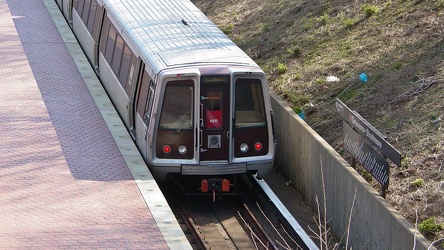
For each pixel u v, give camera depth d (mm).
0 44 32031
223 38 24250
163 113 21469
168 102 21406
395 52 25891
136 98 23531
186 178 22797
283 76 27438
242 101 21734
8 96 26609
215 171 21656
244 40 31438
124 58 25312
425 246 16062
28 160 21984
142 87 22953
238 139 21797
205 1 37656
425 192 19406
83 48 31859
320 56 27734
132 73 24047
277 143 24797
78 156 22312
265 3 33938
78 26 32781
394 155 18344
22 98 26500
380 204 18031
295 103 25672
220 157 21703
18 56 30703
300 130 22812
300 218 21766
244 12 34188
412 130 21797
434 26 26172
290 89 26469
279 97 25578
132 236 18031
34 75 28734
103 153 22547
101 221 18688
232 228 21312
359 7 29625
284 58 28625
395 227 17328
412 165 20594
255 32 31719
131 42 24578
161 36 24109
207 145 21578
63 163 21844
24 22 35281
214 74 21266
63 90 27391
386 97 23781
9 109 25516
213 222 21688
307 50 28484
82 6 32344
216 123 21531
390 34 26984
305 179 22594
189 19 26141
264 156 22125
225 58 22156
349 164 20734
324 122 24234
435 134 21328
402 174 20469
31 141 23234
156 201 19812
